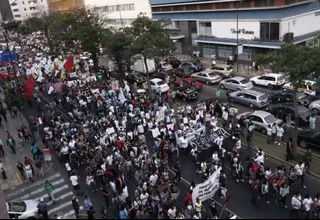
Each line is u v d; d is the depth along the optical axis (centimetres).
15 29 11888
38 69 4759
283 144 2414
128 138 2456
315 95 2994
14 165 2538
